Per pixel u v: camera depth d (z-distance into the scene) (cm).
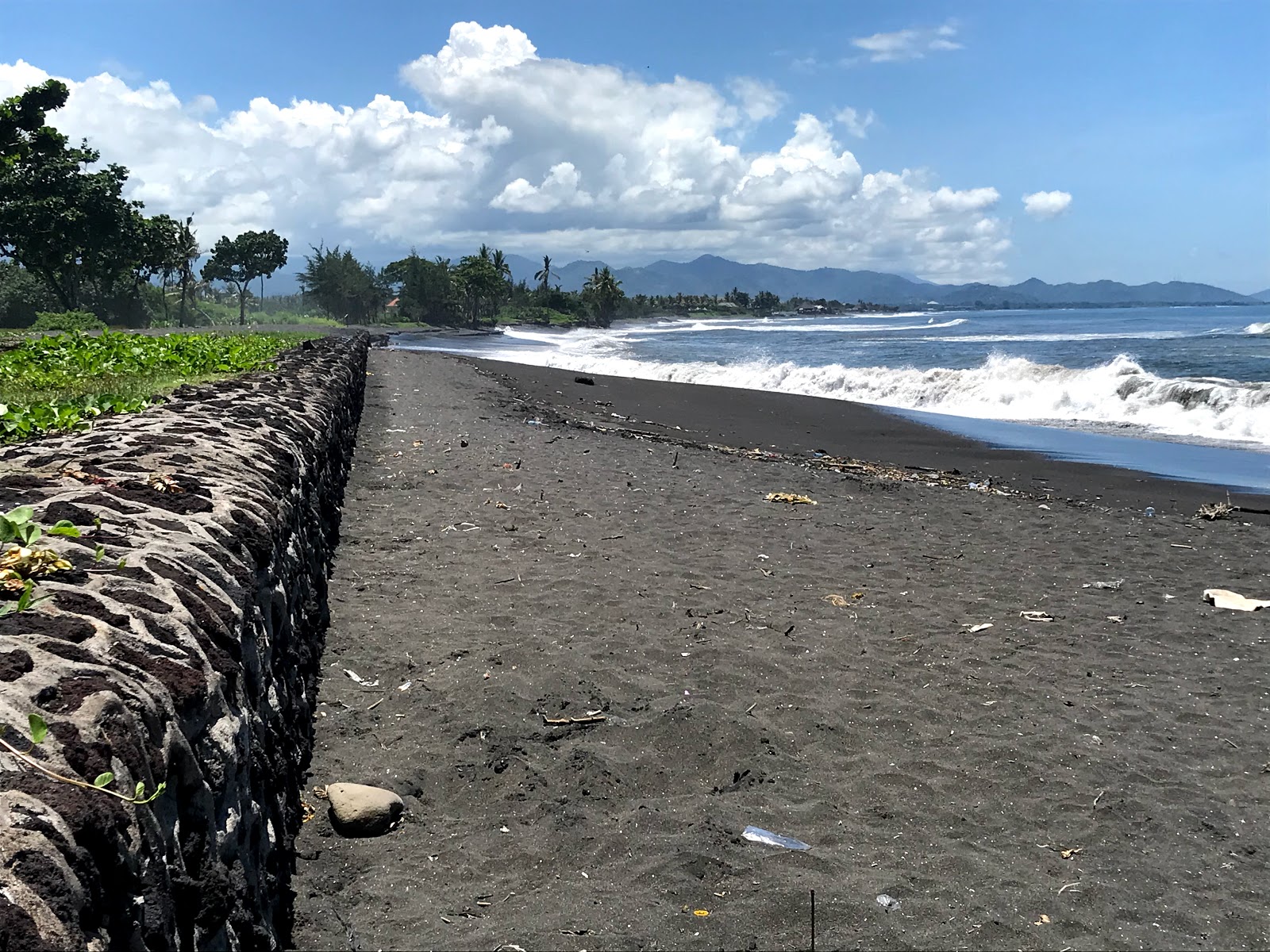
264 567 397
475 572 780
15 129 4953
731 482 1214
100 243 5459
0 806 167
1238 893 392
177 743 230
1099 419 2061
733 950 344
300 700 462
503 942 341
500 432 1510
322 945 332
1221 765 507
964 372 2588
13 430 592
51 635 231
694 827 425
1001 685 602
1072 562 898
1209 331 6906
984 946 352
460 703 536
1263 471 1448
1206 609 767
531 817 429
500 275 11775
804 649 645
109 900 179
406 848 405
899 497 1183
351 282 10144
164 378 1066
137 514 359
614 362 3912
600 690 565
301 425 757
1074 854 419
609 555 844
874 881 389
